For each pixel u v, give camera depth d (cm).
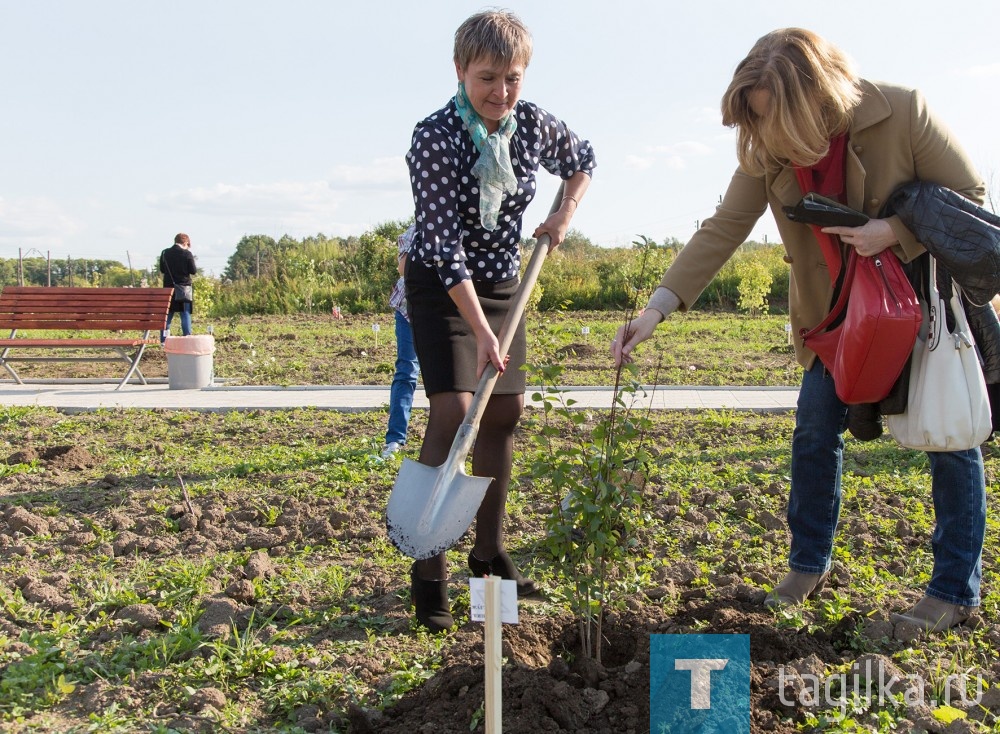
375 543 501
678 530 512
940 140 342
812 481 389
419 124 373
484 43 350
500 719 263
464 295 358
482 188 371
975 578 366
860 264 343
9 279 4641
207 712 314
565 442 769
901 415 354
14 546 489
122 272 3888
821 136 333
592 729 299
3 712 315
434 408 382
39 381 1227
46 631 381
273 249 3616
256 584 428
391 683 336
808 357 388
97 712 318
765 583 429
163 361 1506
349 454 710
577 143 414
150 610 392
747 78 334
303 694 326
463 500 343
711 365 1358
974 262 322
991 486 600
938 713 295
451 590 428
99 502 589
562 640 362
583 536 348
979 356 353
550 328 507
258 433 843
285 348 1694
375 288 2761
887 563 457
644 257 371
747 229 386
